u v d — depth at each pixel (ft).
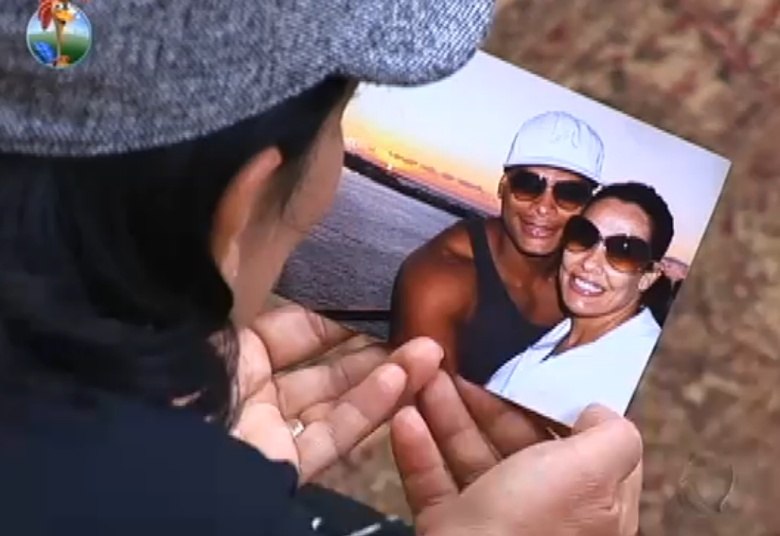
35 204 1.86
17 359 1.90
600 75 3.43
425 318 3.20
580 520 2.78
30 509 1.85
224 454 1.97
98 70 1.80
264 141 1.91
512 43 3.45
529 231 3.17
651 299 3.18
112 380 1.96
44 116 1.84
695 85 3.41
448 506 2.81
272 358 3.18
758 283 3.38
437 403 3.14
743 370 3.40
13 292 1.86
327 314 3.20
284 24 1.83
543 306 3.18
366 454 3.56
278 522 1.94
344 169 3.18
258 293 2.39
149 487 1.90
